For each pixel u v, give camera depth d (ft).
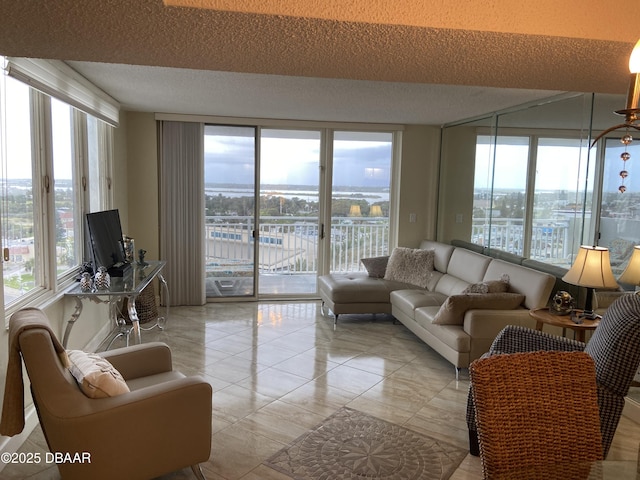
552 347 8.70
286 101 15.01
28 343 6.34
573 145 12.48
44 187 10.23
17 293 9.12
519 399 5.42
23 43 5.86
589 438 5.54
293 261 20.57
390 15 5.02
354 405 10.52
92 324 13.50
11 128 8.75
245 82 12.40
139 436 6.79
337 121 19.26
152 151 17.99
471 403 8.48
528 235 14.43
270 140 19.58
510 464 5.31
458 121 18.66
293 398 10.80
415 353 14.02
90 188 13.76
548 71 7.02
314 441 8.98
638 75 4.47
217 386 11.35
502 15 5.22
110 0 4.47
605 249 10.48
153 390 6.98
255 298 20.04
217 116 18.39
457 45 5.75
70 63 10.51
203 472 7.93
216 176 19.19
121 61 6.76
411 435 9.30
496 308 12.20
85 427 6.43
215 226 19.40
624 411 10.36
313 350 14.07
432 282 17.06
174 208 18.60
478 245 17.34
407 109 16.10
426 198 20.42
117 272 12.41
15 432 6.61
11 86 8.74
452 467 8.25
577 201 12.31
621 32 5.46
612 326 7.36
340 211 20.40
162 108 16.83
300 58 6.46
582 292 12.09
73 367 7.13
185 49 6.08
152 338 14.92
